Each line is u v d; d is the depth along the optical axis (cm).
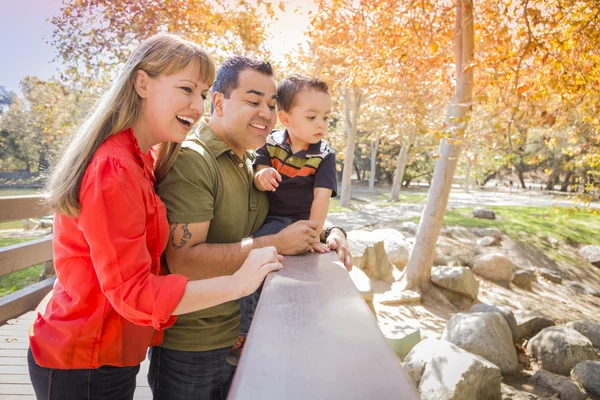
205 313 169
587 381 628
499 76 654
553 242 1702
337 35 1381
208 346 171
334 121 3781
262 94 170
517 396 597
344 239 201
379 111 1481
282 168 203
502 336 687
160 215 134
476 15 985
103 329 121
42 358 122
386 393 54
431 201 1033
